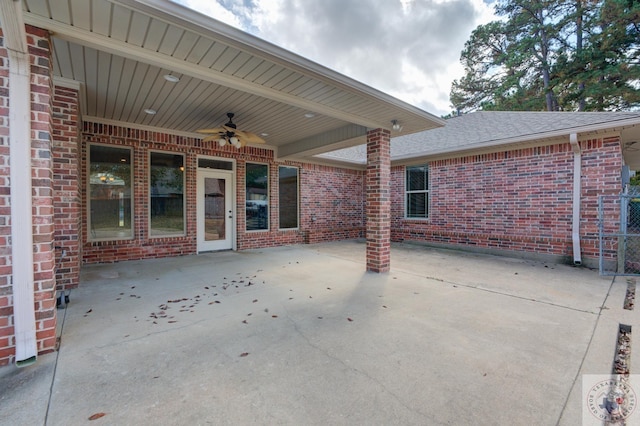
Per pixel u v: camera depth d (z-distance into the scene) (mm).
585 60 13930
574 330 3096
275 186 8969
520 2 17453
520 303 3939
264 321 3311
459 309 3717
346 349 2682
